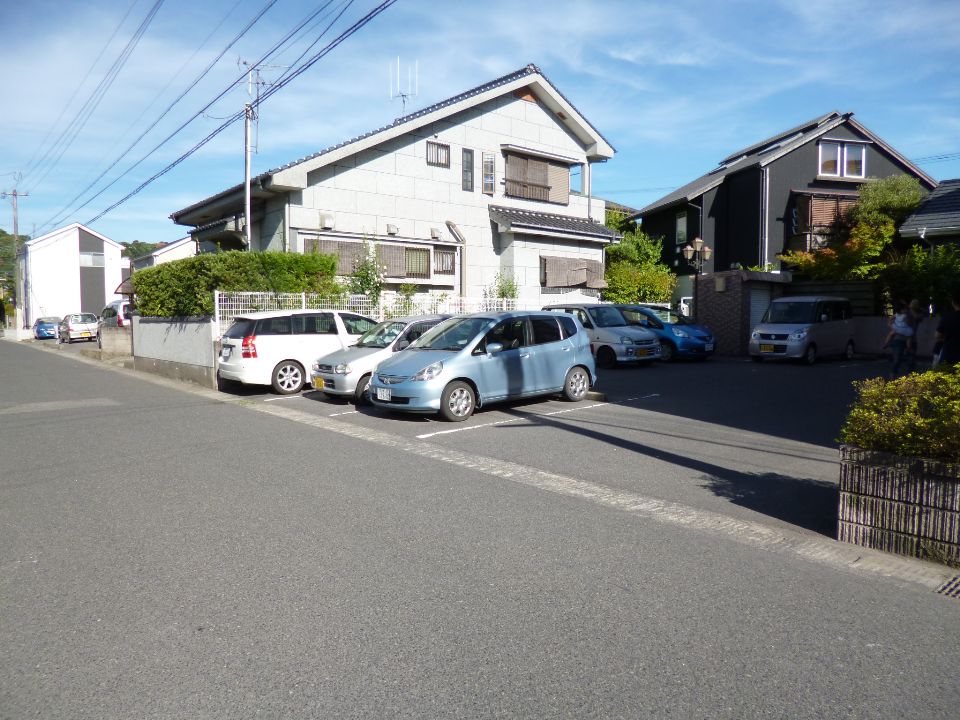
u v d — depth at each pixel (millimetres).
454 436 8992
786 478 6859
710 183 29969
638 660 3369
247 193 18781
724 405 11391
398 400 9977
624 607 3959
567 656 3410
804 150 28500
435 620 3801
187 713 2963
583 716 2918
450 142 22125
